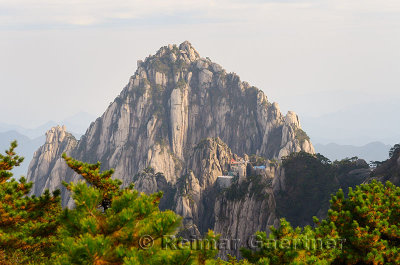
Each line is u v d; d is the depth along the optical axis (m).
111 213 20.36
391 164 164.75
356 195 38.56
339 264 35.59
